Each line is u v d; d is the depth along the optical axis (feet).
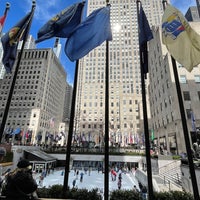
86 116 297.12
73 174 113.29
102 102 302.86
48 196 25.52
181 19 27.66
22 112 268.82
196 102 103.19
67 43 29.48
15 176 11.37
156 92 148.66
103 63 337.93
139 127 253.24
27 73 294.66
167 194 27.45
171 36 27.68
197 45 25.38
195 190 20.79
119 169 126.72
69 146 25.43
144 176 75.15
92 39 29.50
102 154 134.51
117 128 279.69
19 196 10.91
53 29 29.86
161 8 346.13
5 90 284.61
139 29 30.48
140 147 161.68
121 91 304.09
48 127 302.04
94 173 119.03
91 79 328.29
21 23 33.24
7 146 110.73
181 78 110.83
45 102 304.50
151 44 165.78
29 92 280.72
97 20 31.17
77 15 32.30
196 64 24.49
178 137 99.40
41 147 152.46
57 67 376.48
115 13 367.86
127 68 328.08
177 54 26.12
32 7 35.12
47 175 106.22
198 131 91.91
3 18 35.04
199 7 167.32
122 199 27.86
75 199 25.02
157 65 145.48
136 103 273.13
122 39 348.38
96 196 25.75
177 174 65.46
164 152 110.93
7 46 31.14
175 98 105.81
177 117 101.50
